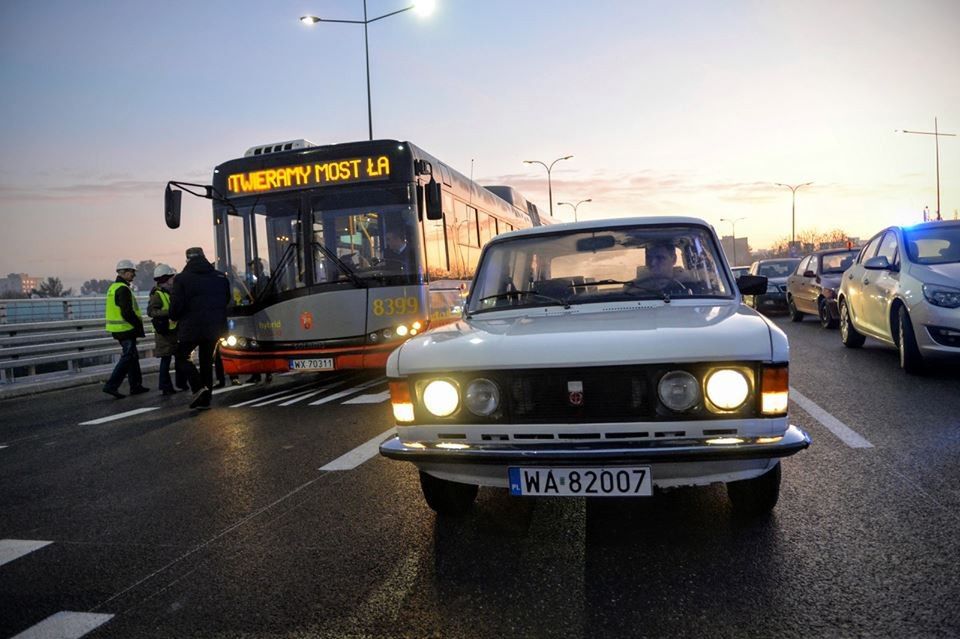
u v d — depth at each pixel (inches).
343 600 112.8
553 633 98.4
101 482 204.8
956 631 94.3
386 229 352.5
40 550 146.3
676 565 119.4
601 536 135.0
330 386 395.5
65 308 534.0
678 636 96.0
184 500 178.7
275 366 355.9
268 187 361.1
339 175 355.6
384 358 348.8
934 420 219.1
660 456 111.9
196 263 335.6
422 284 351.3
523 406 120.3
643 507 150.6
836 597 105.1
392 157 354.3
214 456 229.5
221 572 128.2
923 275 299.1
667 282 159.9
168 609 113.7
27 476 218.5
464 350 125.7
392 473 191.3
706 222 172.7
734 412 114.1
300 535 145.5
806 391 279.9
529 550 129.6
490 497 164.2
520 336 128.6
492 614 105.0
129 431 290.2
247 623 107.1
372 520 152.1
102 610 114.7
